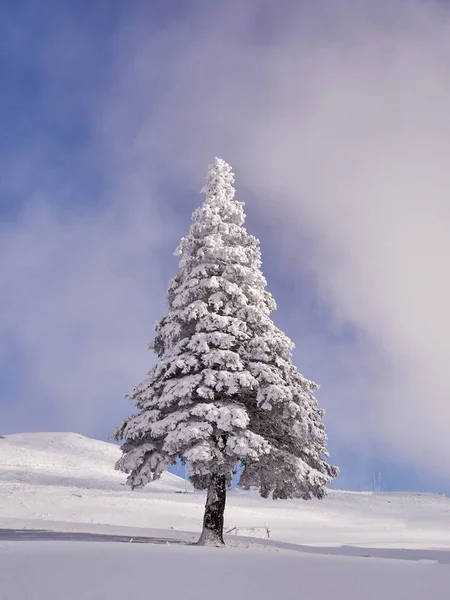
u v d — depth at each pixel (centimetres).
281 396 2077
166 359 2217
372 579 864
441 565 1076
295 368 2275
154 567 883
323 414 2312
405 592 775
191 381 2092
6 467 6506
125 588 718
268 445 2022
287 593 736
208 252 2328
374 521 4925
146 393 2197
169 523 3400
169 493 5750
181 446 2050
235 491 6519
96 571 821
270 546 2256
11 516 3192
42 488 4647
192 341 2177
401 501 7056
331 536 3544
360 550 2514
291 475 2203
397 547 2853
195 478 2250
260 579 821
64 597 660
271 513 4772
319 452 2289
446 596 761
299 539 3253
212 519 2089
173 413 2089
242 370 2167
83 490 4800
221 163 2544
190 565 923
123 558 966
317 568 952
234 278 2350
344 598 725
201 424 2002
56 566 848
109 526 2811
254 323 2319
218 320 2195
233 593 720
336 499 6744
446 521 5156
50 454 8175
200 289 2305
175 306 2300
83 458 8125
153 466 2066
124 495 4734
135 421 2156
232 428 2050
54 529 2477
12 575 765
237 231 2444
